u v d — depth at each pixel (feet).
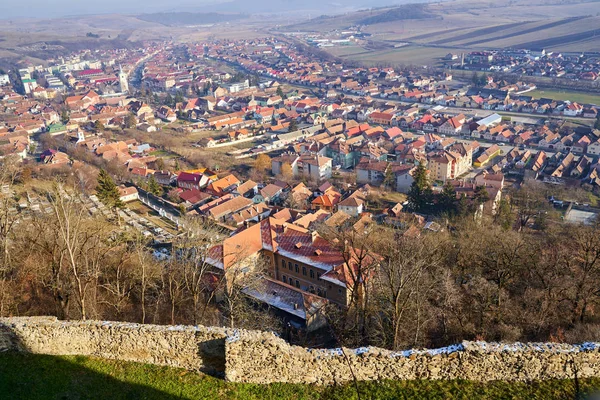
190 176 456.45
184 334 88.74
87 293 142.82
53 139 638.53
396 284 143.84
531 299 152.56
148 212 379.55
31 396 83.51
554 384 81.20
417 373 83.92
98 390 84.89
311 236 230.89
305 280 224.33
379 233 244.83
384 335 134.92
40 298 147.02
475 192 395.55
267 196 417.90
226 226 328.29
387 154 572.51
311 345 163.02
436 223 331.77
